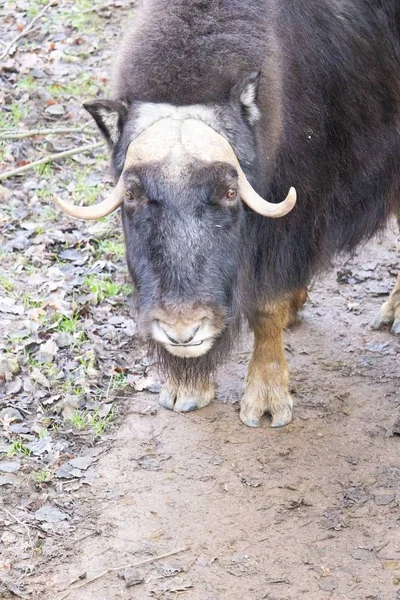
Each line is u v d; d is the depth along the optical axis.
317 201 11.70
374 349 13.81
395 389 12.93
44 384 12.75
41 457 11.57
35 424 12.14
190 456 11.69
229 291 9.77
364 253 16.20
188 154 9.31
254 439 11.98
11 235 16.28
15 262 15.54
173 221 9.20
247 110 9.89
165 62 9.86
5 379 12.79
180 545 10.32
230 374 13.27
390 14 12.52
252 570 9.96
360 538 10.37
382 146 12.56
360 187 12.45
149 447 11.85
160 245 9.23
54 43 22.28
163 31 10.03
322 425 12.23
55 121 19.69
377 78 12.29
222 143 9.50
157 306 9.29
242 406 12.33
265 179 10.66
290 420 12.26
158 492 11.10
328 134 11.67
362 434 12.07
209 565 10.04
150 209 9.30
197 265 9.25
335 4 11.72
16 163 18.31
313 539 10.37
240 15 10.29
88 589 9.75
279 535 10.44
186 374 10.89
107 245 16.09
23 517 10.68
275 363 12.20
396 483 11.18
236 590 9.71
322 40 11.45
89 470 11.44
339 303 14.94
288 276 11.74
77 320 14.12
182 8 10.20
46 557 10.14
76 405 12.38
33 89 20.47
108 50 22.12
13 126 19.38
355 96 11.95
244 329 13.96
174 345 9.50
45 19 23.30
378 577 9.84
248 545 10.30
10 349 13.42
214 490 11.13
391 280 15.57
